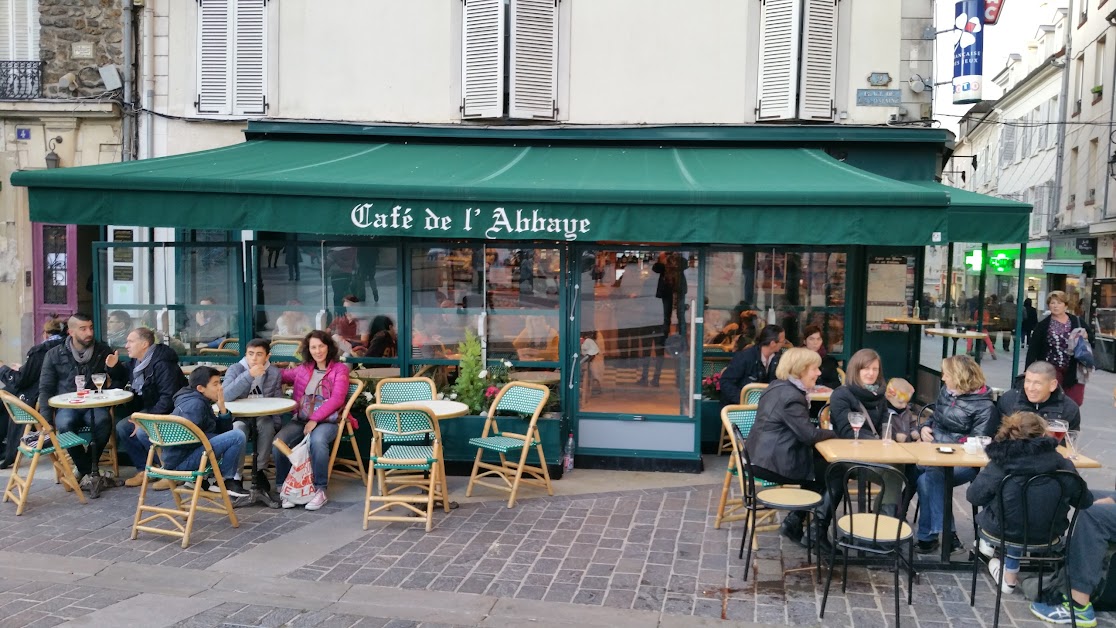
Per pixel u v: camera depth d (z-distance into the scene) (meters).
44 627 4.44
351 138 9.59
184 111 9.93
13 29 10.37
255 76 9.78
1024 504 4.47
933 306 13.88
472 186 6.86
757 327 8.94
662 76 9.30
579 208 6.79
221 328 8.28
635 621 4.59
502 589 5.04
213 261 8.23
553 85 9.38
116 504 6.79
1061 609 4.58
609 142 9.38
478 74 9.39
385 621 4.58
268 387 7.17
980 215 7.50
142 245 8.22
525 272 7.86
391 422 6.21
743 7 9.18
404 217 6.89
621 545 5.82
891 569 5.37
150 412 7.15
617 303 7.79
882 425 5.92
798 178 7.45
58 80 10.21
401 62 9.58
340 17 9.62
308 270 8.20
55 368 7.42
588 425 7.89
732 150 9.17
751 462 5.60
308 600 4.86
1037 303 28.47
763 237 6.62
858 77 9.21
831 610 4.75
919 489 5.63
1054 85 28.75
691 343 7.70
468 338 7.84
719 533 6.08
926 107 9.18
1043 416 5.54
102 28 10.16
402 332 8.07
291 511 6.63
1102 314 18.30
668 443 7.79
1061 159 26.61
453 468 7.69
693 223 6.68
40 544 5.84
